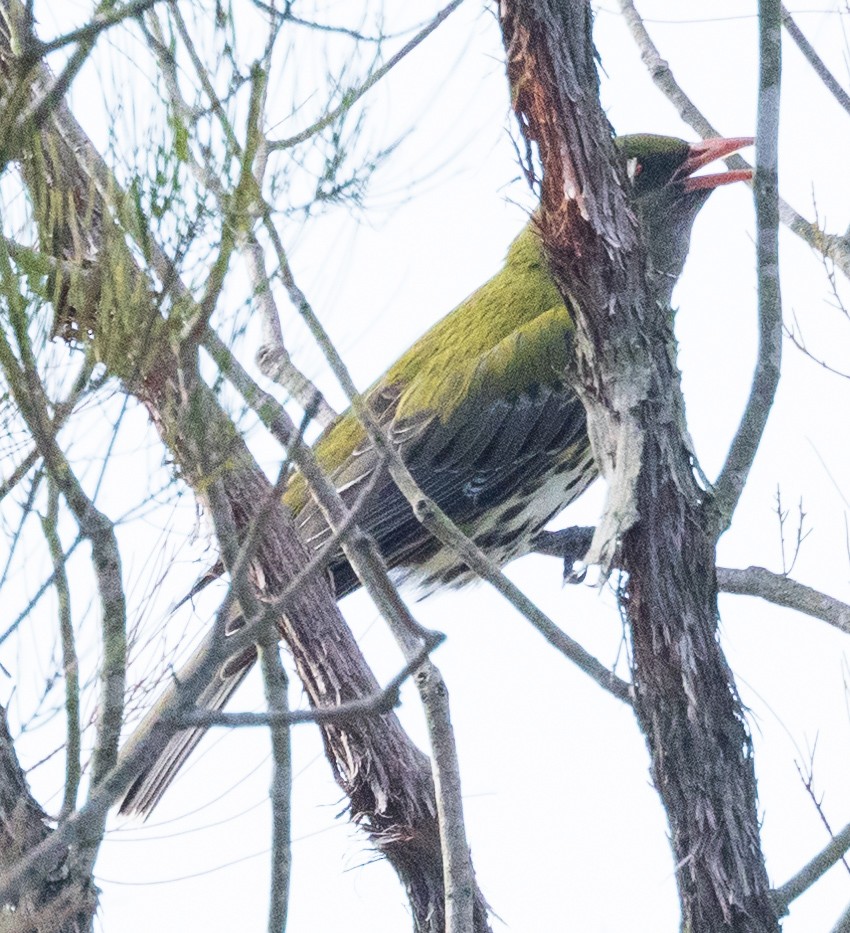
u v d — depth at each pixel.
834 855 7.48
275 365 7.43
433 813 9.60
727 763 7.52
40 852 5.30
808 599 9.42
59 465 5.56
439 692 7.22
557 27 7.34
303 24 5.70
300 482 12.23
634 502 7.55
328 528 11.74
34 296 5.62
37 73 5.78
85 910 6.73
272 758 6.16
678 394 7.71
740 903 7.36
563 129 7.43
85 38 5.41
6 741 7.00
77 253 5.67
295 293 6.01
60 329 5.82
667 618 7.55
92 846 6.59
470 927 7.05
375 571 6.88
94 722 6.38
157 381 5.83
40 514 5.66
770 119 8.07
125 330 5.57
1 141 5.50
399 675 5.73
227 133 5.59
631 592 7.60
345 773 9.77
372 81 5.90
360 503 5.92
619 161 7.56
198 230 5.60
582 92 7.41
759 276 7.99
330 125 5.81
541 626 7.51
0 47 5.91
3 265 5.53
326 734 9.84
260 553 9.63
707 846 7.43
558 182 7.51
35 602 5.68
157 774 10.27
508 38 7.39
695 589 7.59
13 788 6.93
